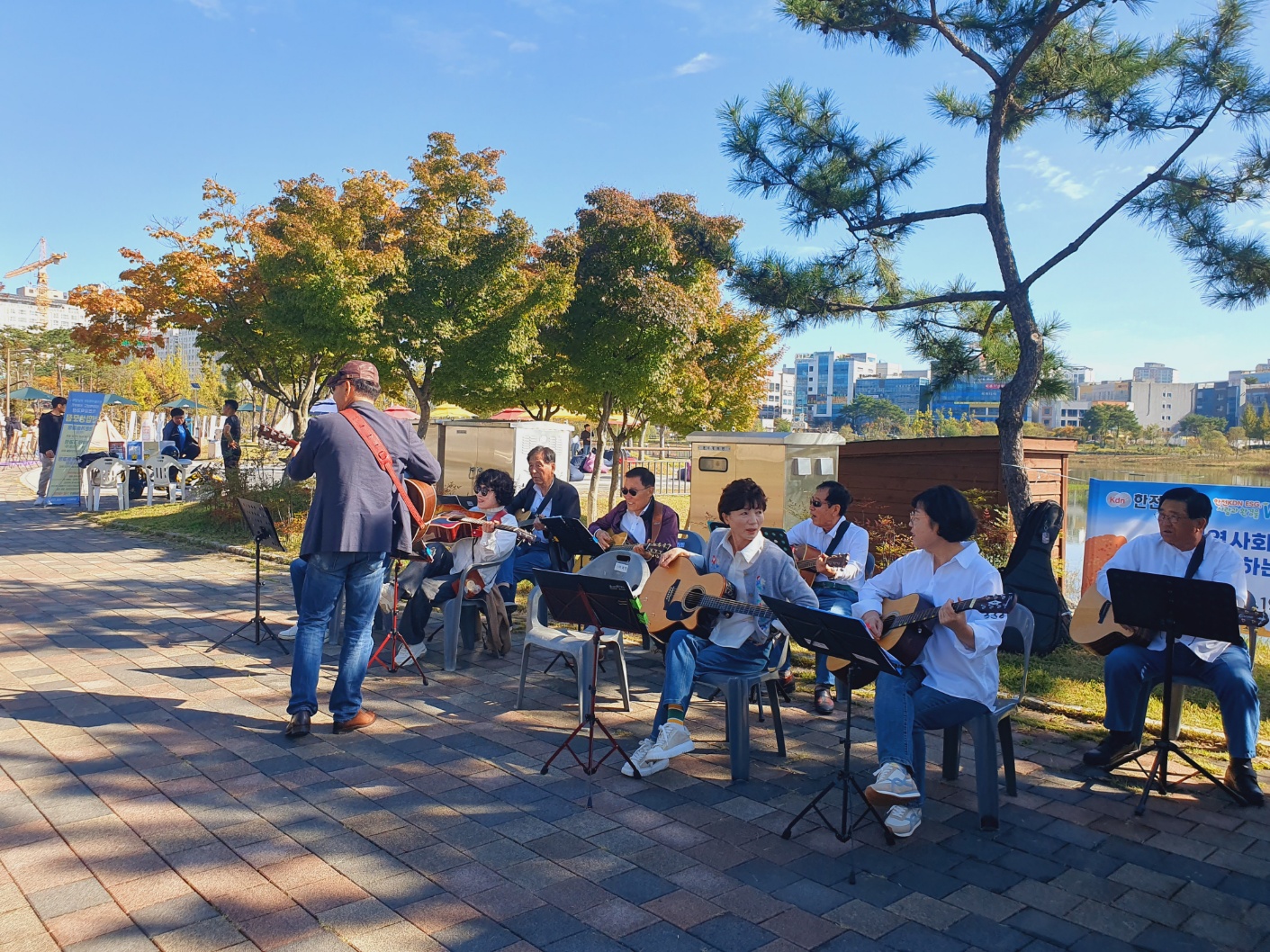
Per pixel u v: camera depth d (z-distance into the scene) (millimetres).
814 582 5594
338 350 15688
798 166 7828
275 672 5836
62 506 15906
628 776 4309
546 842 3574
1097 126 7422
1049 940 2955
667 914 3051
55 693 5305
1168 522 4477
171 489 15422
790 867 3424
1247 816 4008
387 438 4891
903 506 10156
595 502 16391
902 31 7602
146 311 19172
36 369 73875
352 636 4797
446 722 5020
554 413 20125
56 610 7535
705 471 9352
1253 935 3016
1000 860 3523
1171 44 6949
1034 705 5473
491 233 15617
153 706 5102
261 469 12703
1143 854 3607
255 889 3129
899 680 3742
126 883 3148
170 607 7730
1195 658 4367
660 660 6492
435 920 2969
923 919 3066
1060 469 10148
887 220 7875
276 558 10242
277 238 17203
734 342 19312
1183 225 6844
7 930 2820
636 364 15055
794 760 4594
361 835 3588
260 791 3992
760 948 2863
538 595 5395
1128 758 4469
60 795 3889
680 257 15078
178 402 62844
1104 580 4801
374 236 16000
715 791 4156
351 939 2830
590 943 2859
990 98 7859
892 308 7996
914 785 3576
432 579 6129
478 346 15461
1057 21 7008
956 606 3648
